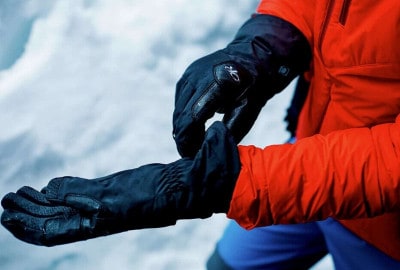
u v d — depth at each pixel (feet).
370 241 4.93
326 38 3.86
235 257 6.06
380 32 3.57
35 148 7.89
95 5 9.08
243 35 4.26
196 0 9.19
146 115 8.25
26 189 3.67
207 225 7.61
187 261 7.38
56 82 8.41
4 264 7.20
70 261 7.30
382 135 3.50
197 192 3.45
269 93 4.14
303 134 4.98
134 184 3.47
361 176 3.43
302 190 3.46
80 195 3.46
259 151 3.56
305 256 5.99
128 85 8.45
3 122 8.04
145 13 9.05
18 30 8.77
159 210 3.45
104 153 7.93
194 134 3.81
